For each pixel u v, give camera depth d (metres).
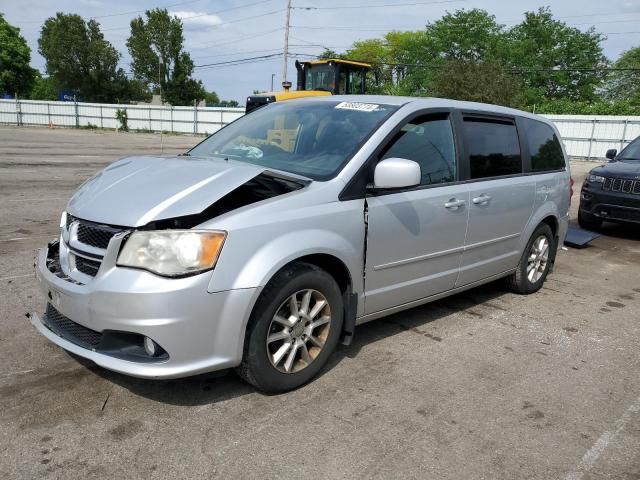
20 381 3.30
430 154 4.14
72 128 44.56
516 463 2.79
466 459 2.80
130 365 2.81
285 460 2.71
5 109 45.56
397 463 2.74
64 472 2.54
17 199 9.52
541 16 58.84
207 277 2.82
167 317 2.76
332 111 4.17
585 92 58.12
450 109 4.44
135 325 2.76
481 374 3.76
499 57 58.09
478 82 34.56
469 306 5.17
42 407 3.04
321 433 2.95
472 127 4.61
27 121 45.75
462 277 4.57
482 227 4.61
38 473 2.53
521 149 5.19
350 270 3.49
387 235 3.72
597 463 2.83
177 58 70.00
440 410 3.26
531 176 5.25
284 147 3.98
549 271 5.88
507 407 3.34
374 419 3.12
